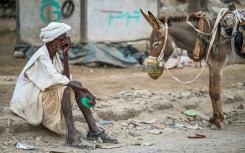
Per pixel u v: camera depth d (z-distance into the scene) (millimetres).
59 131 10180
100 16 19219
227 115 12844
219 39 11539
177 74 16781
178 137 10969
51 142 10195
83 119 11320
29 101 10250
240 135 11109
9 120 10305
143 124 11773
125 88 14445
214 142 10414
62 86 9977
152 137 10961
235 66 18047
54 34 9945
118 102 12617
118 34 19641
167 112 12656
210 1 21906
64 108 9945
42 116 10133
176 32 11578
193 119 12469
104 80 15695
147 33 20250
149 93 13547
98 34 19234
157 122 11984
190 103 13125
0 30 28453
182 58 18375
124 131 11273
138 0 19969
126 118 11992
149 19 11516
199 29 11562
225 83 15383
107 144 10250
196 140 10633
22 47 20375
